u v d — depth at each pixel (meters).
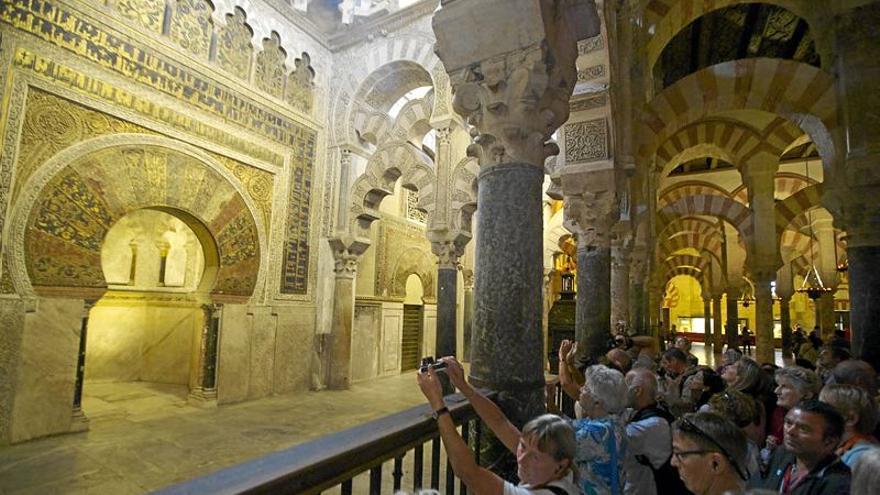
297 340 8.34
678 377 3.53
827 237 11.68
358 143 9.08
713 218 14.22
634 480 1.78
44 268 5.19
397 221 11.93
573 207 4.48
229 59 7.34
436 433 1.75
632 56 5.34
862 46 4.41
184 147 6.61
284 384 8.07
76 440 5.21
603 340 4.32
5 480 4.09
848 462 1.58
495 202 2.34
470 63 2.43
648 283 8.02
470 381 2.29
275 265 7.99
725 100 5.38
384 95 9.22
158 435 5.55
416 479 1.66
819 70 4.90
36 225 5.12
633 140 5.43
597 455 1.63
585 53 4.23
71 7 5.45
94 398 7.43
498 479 1.33
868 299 4.23
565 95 2.49
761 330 8.39
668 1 5.27
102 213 5.71
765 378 2.78
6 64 4.88
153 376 9.14
